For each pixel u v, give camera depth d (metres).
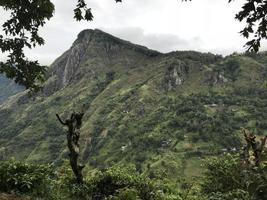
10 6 10.47
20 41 10.94
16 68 11.14
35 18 10.73
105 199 13.09
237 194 11.68
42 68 11.30
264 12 6.93
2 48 10.91
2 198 10.72
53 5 10.62
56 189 12.94
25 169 12.86
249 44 7.14
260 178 6.39
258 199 6.28
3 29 10.77
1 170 12.12
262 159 6.81
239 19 7.07
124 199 12.91
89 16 9.38
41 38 11.03
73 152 13.70
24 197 11.30
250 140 10.99
